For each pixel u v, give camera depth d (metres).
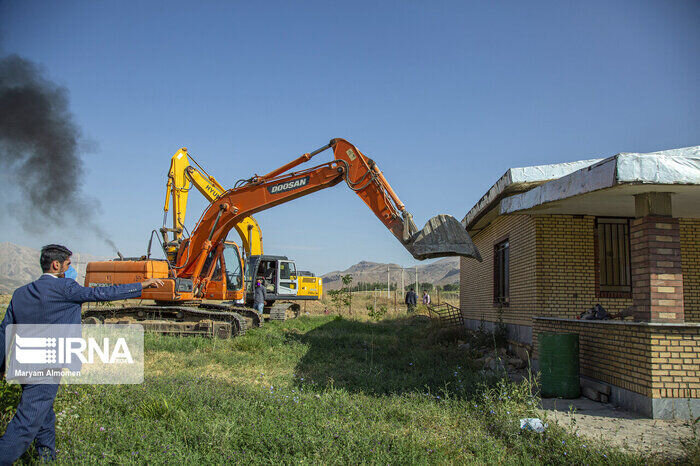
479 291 15.62
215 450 4.47
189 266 14.96
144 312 14.94
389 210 11.02
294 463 4.18
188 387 6.52
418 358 10.79
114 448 4.47
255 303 18.91
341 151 12.19
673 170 5.68
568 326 8.38
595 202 7.67
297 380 8.14
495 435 5.30
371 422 5.50
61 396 5.77
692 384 6.11
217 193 16.80
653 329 6.20
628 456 4.50
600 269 9.96
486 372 9.35
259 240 20.23
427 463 4.39
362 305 36.91
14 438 3.83
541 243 9.92
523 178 9.21
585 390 7.50
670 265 6.46
